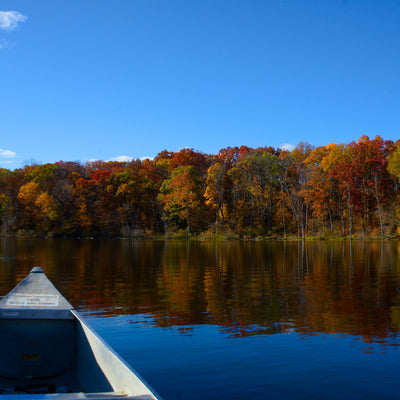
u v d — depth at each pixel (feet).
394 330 24.97
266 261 75.82
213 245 141.28
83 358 16.98
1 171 265.13
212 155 279.49
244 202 216.33
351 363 18.83
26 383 17.12
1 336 18.47
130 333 24.13
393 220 175.83
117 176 237.45
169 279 49.62
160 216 237.66
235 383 16.48
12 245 133.08
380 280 49.26
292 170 221.25
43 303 19.86
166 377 17.15
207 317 28.58
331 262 73.41
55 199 224.94
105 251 104.47
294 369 18.07
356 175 179.93
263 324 26.53
